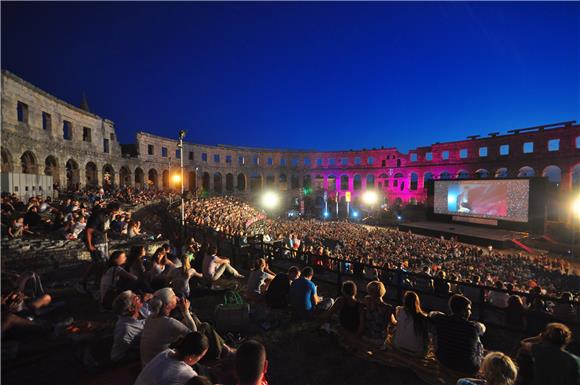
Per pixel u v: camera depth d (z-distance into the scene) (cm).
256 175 7725
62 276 1036
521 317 718
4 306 622
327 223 4753
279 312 796
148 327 489
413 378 550
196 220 2402
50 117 3152
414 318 588
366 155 7575
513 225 3431
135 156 5356
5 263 1019
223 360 529
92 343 577
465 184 3947
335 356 621
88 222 980
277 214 6656
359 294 988
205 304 884
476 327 528
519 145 5144
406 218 5194
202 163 6706
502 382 382
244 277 1188
